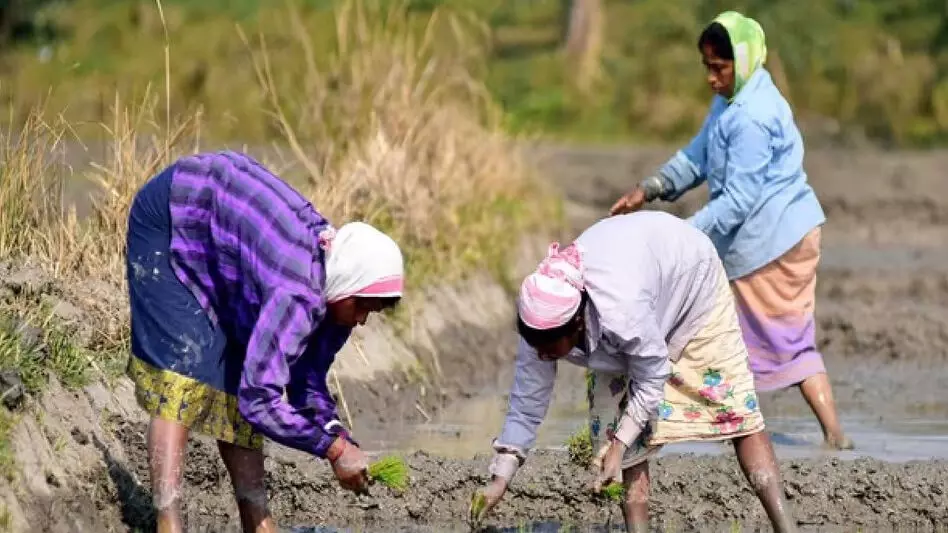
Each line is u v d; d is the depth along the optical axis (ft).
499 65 238.07
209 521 51.26
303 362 41.63
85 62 182.09
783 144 58.65
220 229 40.83
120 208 61.31
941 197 146.51
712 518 52.24
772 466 45.83
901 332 91.71
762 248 58.95
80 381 49.93
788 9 223.92
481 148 100.94
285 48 164.96
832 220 144.15
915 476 52.95
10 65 175.22
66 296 55.26
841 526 51.75
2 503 41.65
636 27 242.78
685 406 45.03
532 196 112.47
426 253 82.58
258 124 142.72
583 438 54.08
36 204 59.98
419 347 74.74
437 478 53.11
